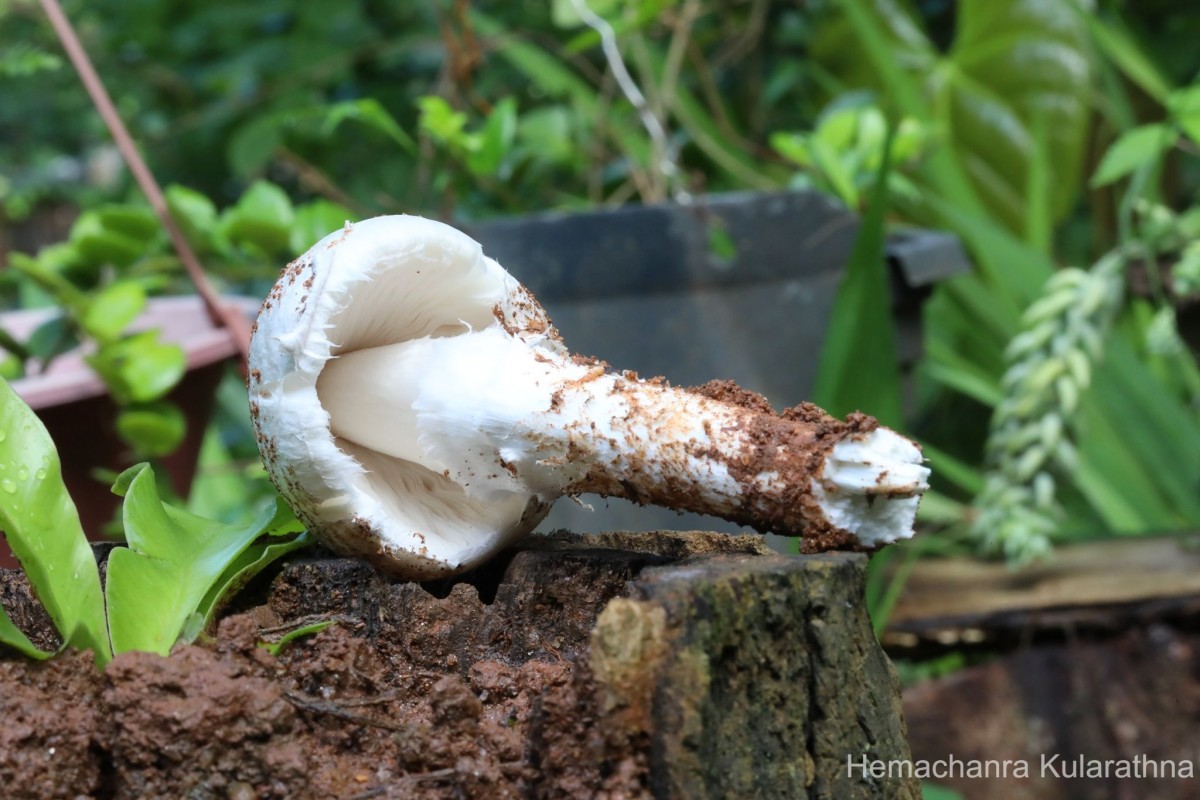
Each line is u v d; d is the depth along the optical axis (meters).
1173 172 1.11
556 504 0.66
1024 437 0.71
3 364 0.61
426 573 0.41
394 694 0.39
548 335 0.42
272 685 0.37
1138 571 0.73
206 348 0.61
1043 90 1.04
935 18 1.27
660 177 0.78
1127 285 0.74
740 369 0.68
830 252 0.69
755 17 1.01
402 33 1.15
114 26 1.17
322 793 0.36
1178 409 0.85
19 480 0.39
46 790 0.35
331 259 0.38
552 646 0.40
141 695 0.36
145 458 0.61
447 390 0.40
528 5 1.17
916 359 0.71
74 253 0.68
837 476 0.37
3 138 1.39
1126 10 1.19
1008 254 0.90
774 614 0.36
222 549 0.42
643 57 0.86
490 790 0.36
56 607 0.38
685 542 0.43
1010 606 0.72
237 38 1.16
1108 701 0.68
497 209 0.95
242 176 1.04
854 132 0.79
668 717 0.35
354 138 1.16
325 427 0.39
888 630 0.72
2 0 1.09
